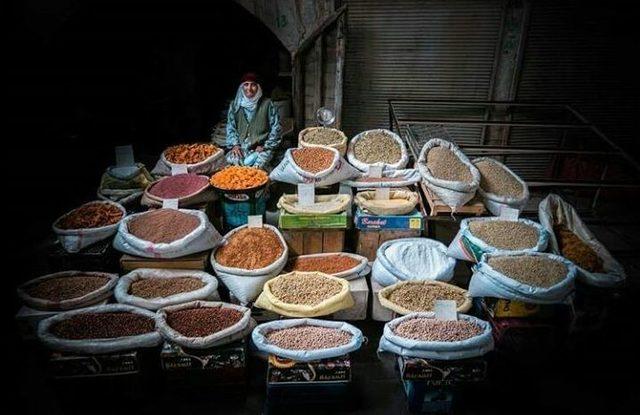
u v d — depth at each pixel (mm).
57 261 3621
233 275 3387
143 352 2943
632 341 3627
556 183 4055
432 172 4008
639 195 5902
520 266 3244
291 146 5863
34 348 3402
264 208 4293
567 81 5961
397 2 5668
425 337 2898
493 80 5992
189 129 7461
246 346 3016
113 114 7117
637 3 5523
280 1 5684
